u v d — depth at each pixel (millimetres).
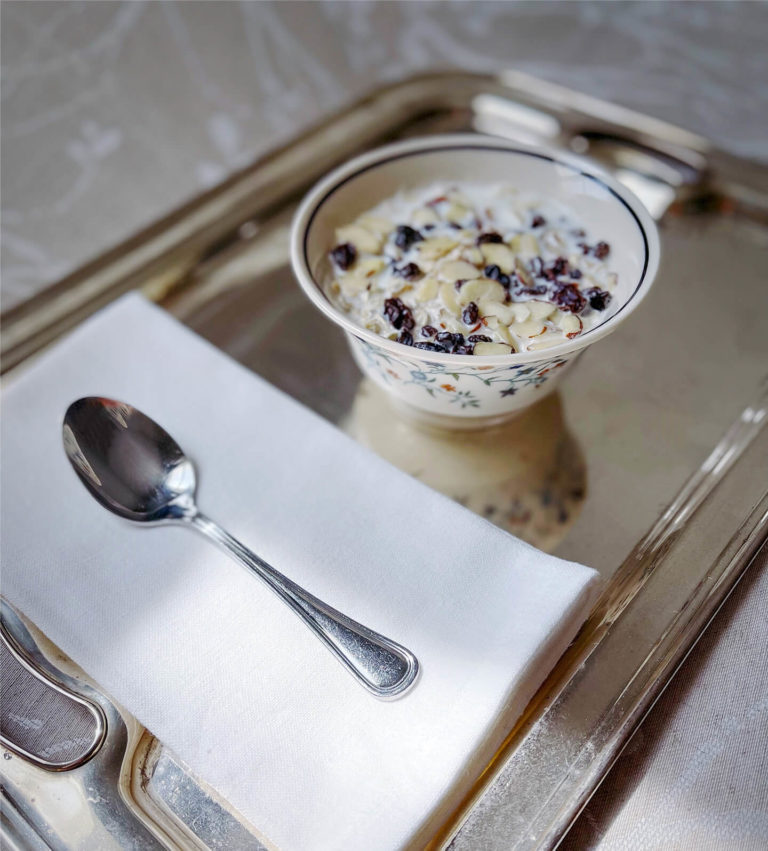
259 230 479
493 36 715
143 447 349
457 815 273
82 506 339
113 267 451
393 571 309
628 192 366
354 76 717
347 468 339
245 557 316
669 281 445
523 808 271
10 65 612
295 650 295
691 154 497
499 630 290
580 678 296
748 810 280
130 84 651
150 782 286
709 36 683
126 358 380
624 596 323
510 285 353
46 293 438
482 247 361
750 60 666
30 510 339
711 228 469
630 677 295
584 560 337
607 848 277
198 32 668
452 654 288
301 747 276
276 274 458
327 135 526
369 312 347
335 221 387
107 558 324
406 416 391
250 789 270
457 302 340
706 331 420
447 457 375
